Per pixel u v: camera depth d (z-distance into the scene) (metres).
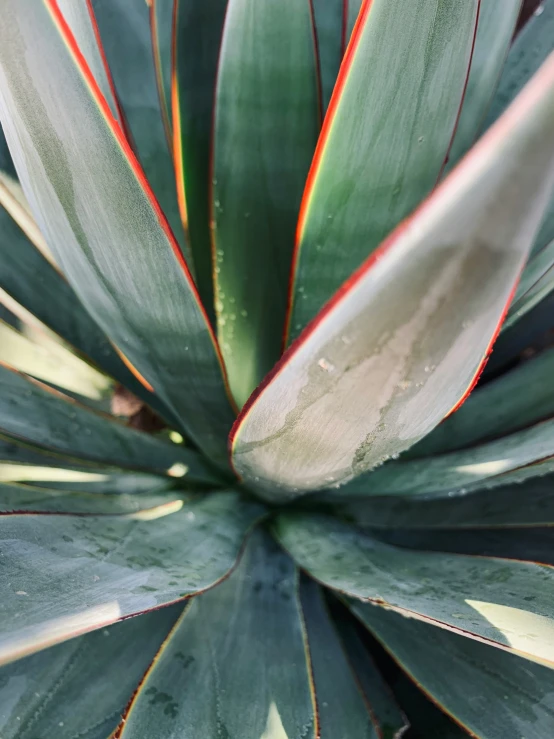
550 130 0.15
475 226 0.17
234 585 0.36
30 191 0.29
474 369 0.25
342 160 0.31
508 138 0.16
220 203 0.40
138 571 0.30
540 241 0.39
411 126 0.30
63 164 0.25
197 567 0.33
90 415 0.43
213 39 0.40
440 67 0.28
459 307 0.20
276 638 0.33
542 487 0.42
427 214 0.17
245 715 0.28
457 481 0.35
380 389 0.24
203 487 0.45
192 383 0.37
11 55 0.22
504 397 0.43
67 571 0.28
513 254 0.19
